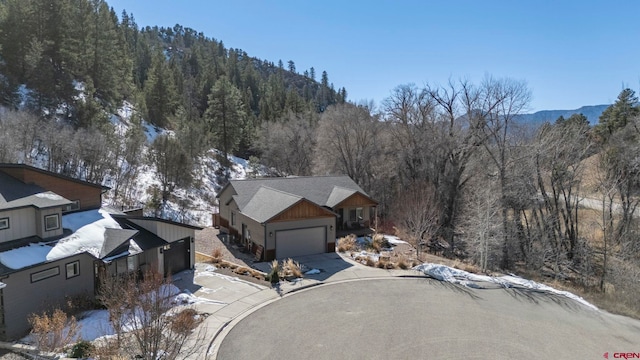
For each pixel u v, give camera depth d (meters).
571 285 23.98
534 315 16.44
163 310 10.81
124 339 11.29
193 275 19.50
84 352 11.14
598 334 14.86
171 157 39.97
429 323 15.05
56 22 43.94
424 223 26.17
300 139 52.81
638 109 40.62
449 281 20.23
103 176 36.06
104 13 59.56
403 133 37.50
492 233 26.53
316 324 14.55
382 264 21.91
